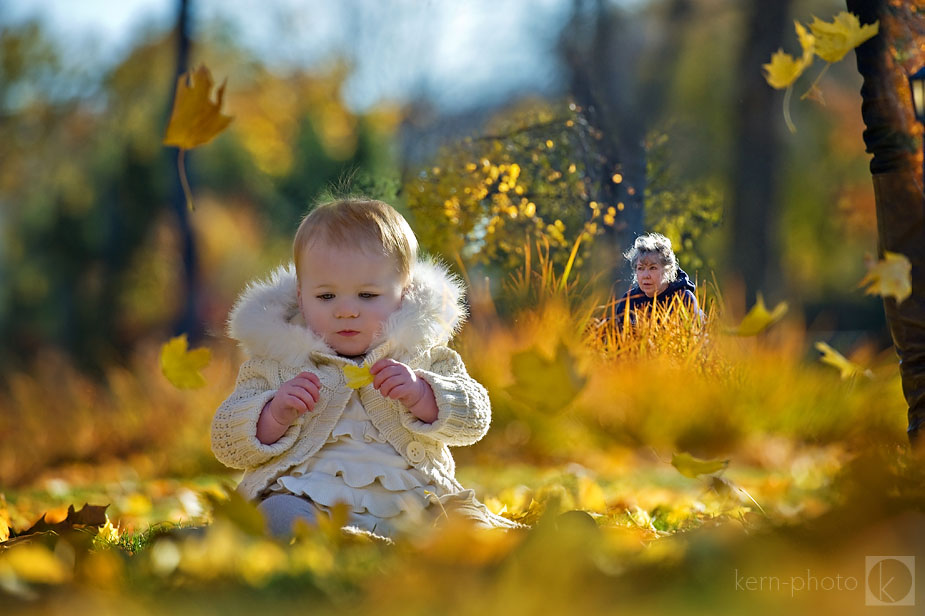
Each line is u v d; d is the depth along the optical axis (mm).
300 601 2016
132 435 11188
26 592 2141
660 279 6891
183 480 8898
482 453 8617
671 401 8180
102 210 34594
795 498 4082
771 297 21094
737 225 21359
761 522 2473
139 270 33938
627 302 7055
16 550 2643
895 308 3549
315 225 3840
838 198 25562
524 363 1956
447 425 3590
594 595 1960
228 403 3660
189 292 25516
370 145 24312
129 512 5547
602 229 7922
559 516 2664
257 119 33375
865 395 8531
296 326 3738
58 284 34875
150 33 32750
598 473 7289
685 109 21812
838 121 24141
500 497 5086
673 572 2096
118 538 3686
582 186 8227
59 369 13430
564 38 19859
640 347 7227
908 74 3508
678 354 7301
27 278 35250
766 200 21797
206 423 10430
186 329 25047
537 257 7906
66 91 33562
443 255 7961
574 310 7367
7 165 34094
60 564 2408
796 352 9797
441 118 15820
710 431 8227
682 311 6961
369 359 3721
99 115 34125
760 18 22375
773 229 21703
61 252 34562
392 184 8148
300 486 3508
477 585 1965
